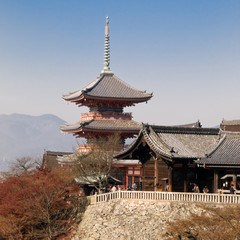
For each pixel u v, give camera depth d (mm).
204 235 48312
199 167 70062
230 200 57250
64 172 74312
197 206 54750
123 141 108250
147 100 109125
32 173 81688
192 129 74750
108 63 117875
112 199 65188
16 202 68312
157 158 68250
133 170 90812
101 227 64375
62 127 116875
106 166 85125
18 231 69188
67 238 68500
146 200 61656
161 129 72438
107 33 119500
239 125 107125
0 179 95562
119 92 109812
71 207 72688
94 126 103375
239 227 47656
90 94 105312
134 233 60344
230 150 67625
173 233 50875
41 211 69000
